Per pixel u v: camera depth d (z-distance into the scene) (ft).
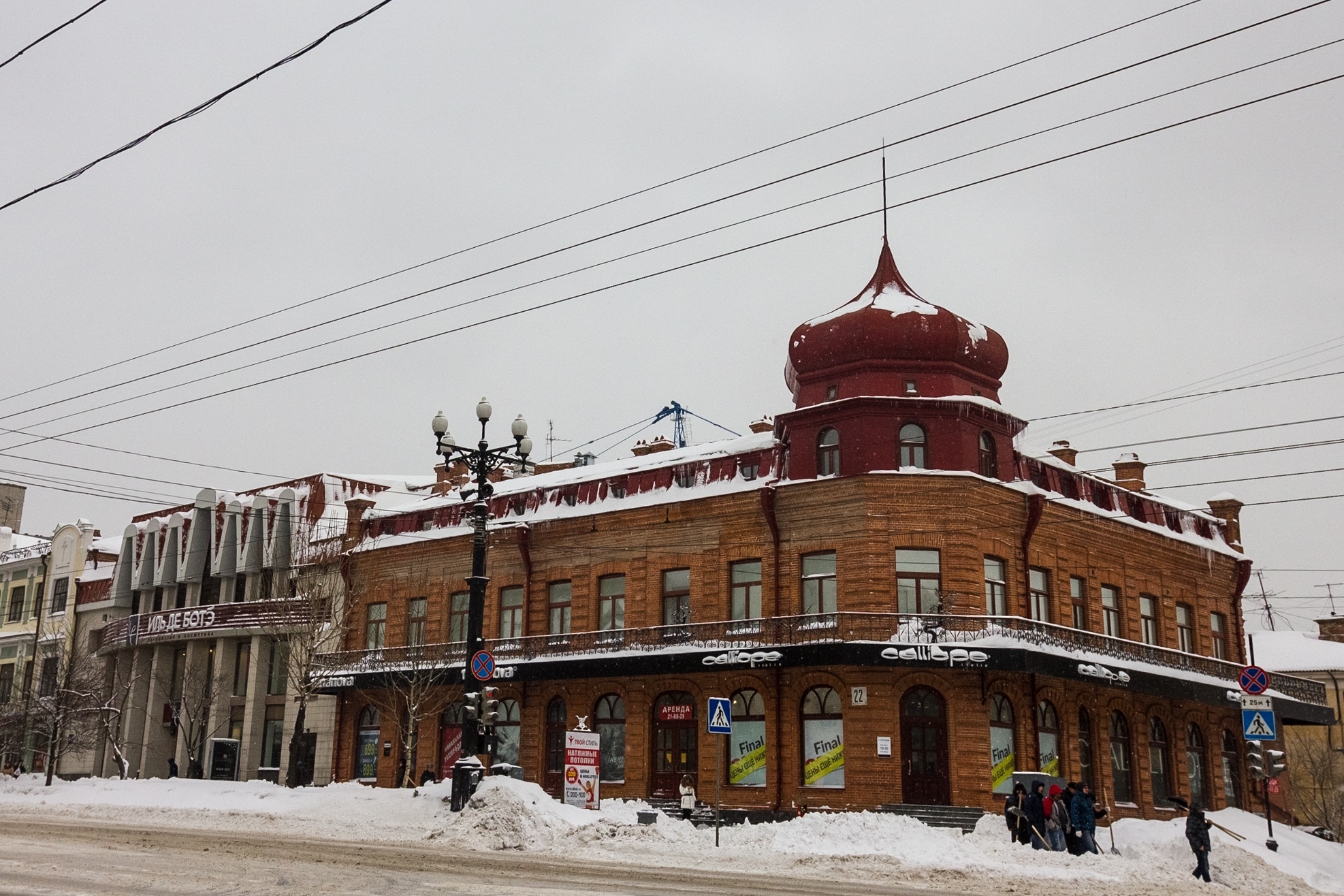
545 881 64.08
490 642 145.18
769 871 75.77
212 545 198.49
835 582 121.80
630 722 132.36
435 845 86.58
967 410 122.62
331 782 160.04
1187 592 153.28
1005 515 124.67
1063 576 131.54
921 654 113.19
